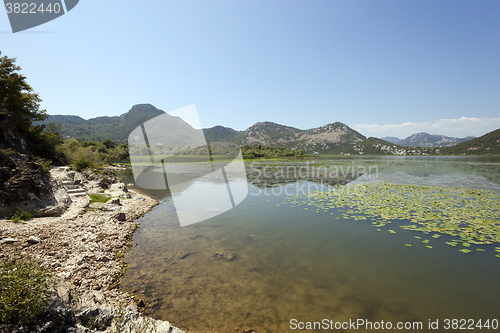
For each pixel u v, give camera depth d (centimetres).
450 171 3844
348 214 1298
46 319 346
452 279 671
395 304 571
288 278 687
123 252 860
